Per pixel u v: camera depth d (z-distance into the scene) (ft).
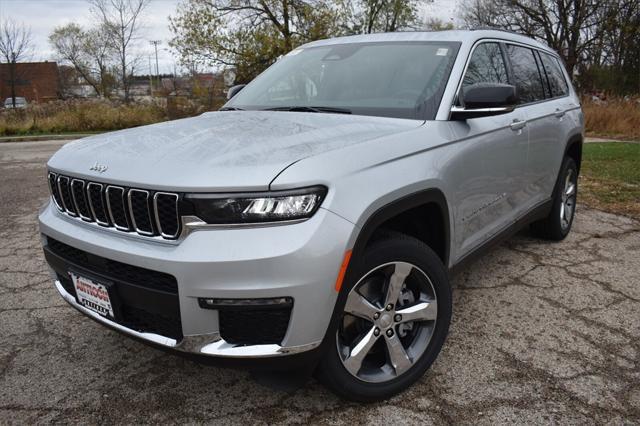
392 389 7.72
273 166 6.37
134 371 8.80
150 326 7.01
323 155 6.72
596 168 26.96
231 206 6.18
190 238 6.30
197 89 69.67
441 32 10.94
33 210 19.88
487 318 10.42
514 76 11.84
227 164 6.48
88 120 63.36
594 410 7.57
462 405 7.72
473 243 9.83
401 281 7.51
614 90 95.14
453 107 9.07
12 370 8.86
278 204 6.17
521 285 12.02
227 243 6.16
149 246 6.62
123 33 127.95
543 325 10.12
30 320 10.65
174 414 7.65
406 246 7.43
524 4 106.42
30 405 7.90
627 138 46.06
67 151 8.48
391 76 10.00
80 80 177.27
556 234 14.83
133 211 6.80
